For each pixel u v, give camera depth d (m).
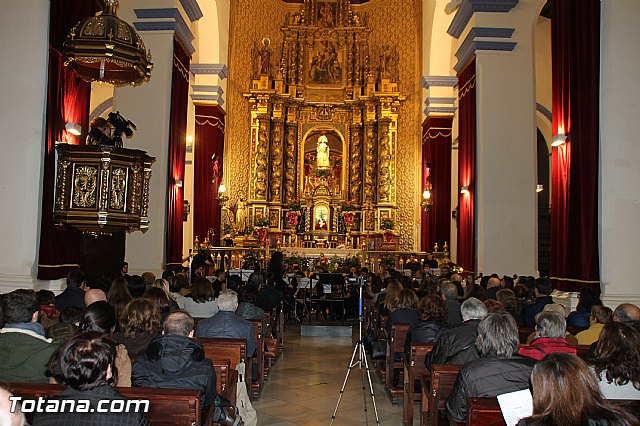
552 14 10.42
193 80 18.06
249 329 6.21
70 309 5.06
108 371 2.82
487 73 12.82
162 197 12.11
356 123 23.02
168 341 3.89
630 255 8.81
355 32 23.30
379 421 6.44
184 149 13.66
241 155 22.16
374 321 10.07
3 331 4.12
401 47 22.72
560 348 4.36
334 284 14.05
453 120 19.53
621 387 3.67
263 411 6.72
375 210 22.41
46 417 2.67
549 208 22.20
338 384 8.14
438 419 4.59
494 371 3.70
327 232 22.02
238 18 21.88
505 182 12.64
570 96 9.55
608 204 8.94
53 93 8.62
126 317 4.81
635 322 4.90
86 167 8.80
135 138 12.16
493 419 3.36
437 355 4.96
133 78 9.52
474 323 4.97
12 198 8.35
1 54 8.52
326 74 23.36
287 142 23.00
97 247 11.72
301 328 12.62
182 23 12.91
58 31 8.76
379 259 19.42
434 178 19.45
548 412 2.32
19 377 3.96
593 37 9.22
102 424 2.67
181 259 13.52
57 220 8.65
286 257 19.23
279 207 22.48
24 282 8.19
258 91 22.16
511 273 12.48
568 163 9.58
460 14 13.79
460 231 14.26
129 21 12.41
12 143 8.41
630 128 8.91
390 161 22.20
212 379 3.98
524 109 12.77
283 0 23.59
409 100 22.48
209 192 17.98
